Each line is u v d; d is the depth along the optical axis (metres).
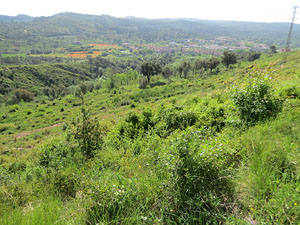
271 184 2.13
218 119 5.61
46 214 2.34
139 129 6.64
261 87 4.86
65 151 5.73
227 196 2.19
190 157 2.42
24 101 68.00
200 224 1.89
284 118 3.94
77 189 3.03
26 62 164.12
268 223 1.75
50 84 108.12
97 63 155.12
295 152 2.61
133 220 1.94
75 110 42.31
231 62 77.00
